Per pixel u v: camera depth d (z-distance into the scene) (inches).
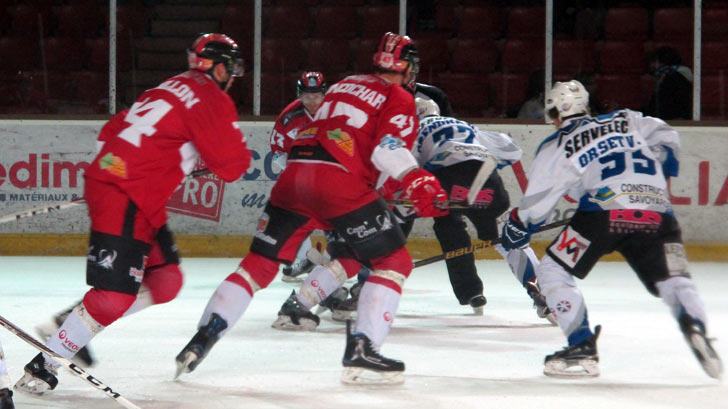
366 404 283.0
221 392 297.7
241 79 802.2
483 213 465.1
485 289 558.6
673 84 735.7
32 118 707.4
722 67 775.7
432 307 489.7
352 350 308.5
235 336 401.7
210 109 295.0
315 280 415.8
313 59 824.3
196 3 821.9
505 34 833.5
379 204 316.8
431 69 831.1
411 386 308.5
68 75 783.7
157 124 289.4
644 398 291.6
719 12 789.9
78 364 324.2
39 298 502.0
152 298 318.0
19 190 707.4
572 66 814.5
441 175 453.1
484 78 828.0
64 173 708.0
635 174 323.9
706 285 572.4
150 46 814.5
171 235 320.8
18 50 812.6
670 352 367.2
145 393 295.9
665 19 811.4
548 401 287.6
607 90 812.0
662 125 334.3
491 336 406.0
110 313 287.7
